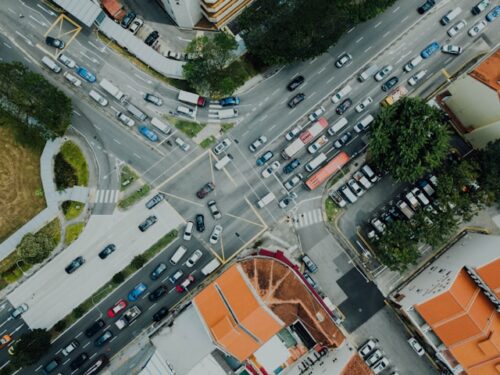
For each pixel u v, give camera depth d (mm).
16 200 103062
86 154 104562
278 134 107438
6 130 103188
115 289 103750
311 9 97250
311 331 93562
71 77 104312
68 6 102125
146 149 105688
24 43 104688
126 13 106812
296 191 107125
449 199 100375
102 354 102750
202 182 105938
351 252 106750
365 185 106062
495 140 100688
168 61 105312
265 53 101375
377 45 109312
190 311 94250
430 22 109688
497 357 89562
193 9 100750
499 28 110000
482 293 93562
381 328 105188
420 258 107750
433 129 97625
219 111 105938
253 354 93000
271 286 90625
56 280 103125
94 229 104125
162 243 104688
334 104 108188
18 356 95688
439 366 103500
